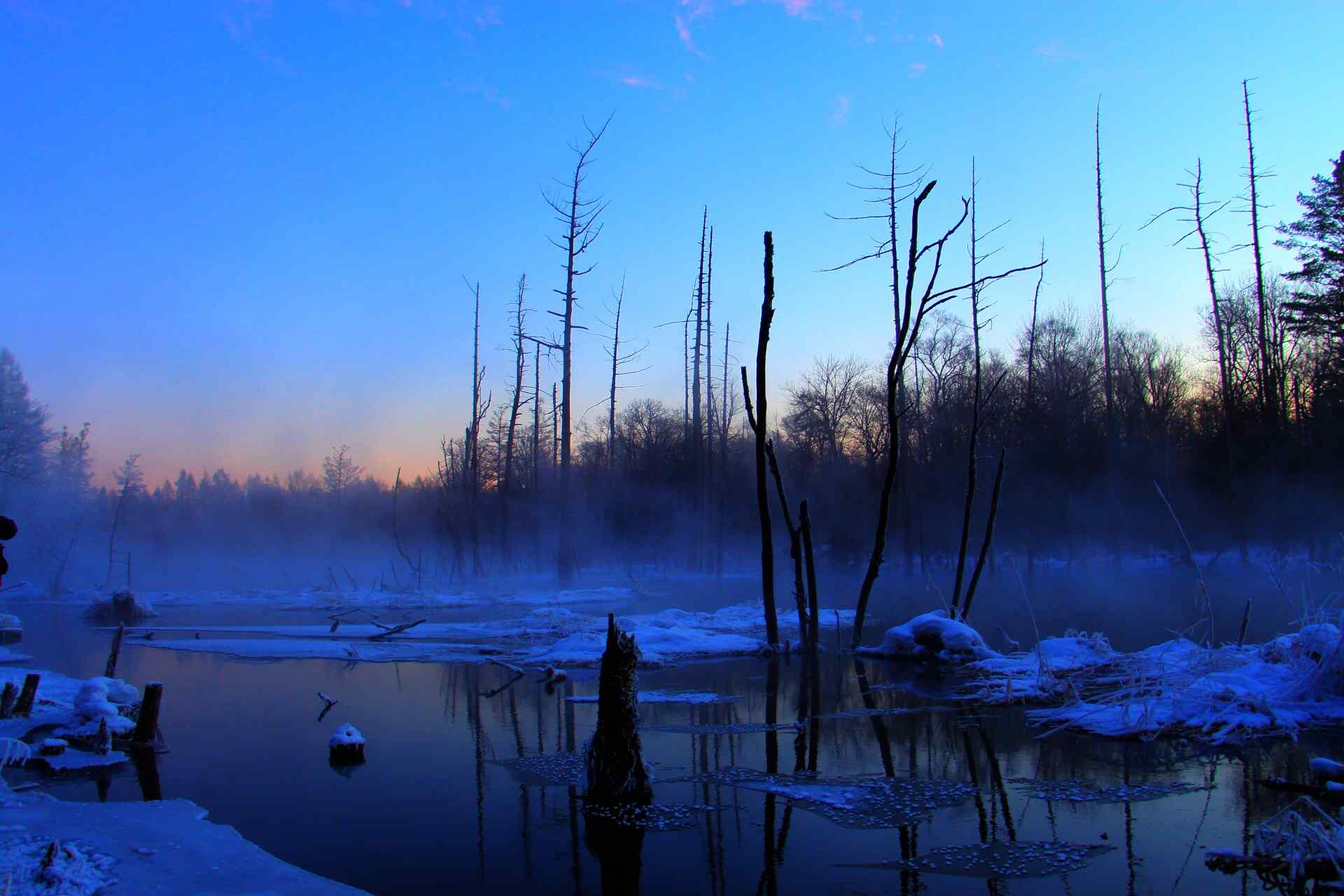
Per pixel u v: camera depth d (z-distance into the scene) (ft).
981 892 15.70
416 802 22.06
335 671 46.75
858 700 35.70
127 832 19.21
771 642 51.29
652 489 154.30
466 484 140.36
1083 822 19.53
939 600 83.10
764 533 51.57
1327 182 104.06
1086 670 38.81
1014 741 27.73
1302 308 106.73
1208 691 30.04
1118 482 126.82
